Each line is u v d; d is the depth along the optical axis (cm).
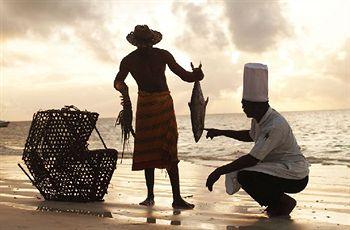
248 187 486
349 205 579
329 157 1770
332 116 12862
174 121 548
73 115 565
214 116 17388
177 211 516
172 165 543
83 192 569
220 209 536
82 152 568
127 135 546
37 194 646
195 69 525
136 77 547
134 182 838
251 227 434
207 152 2275
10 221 430
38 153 580
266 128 472
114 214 491
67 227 408
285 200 495
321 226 442
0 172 1059
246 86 476
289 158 484
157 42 548
